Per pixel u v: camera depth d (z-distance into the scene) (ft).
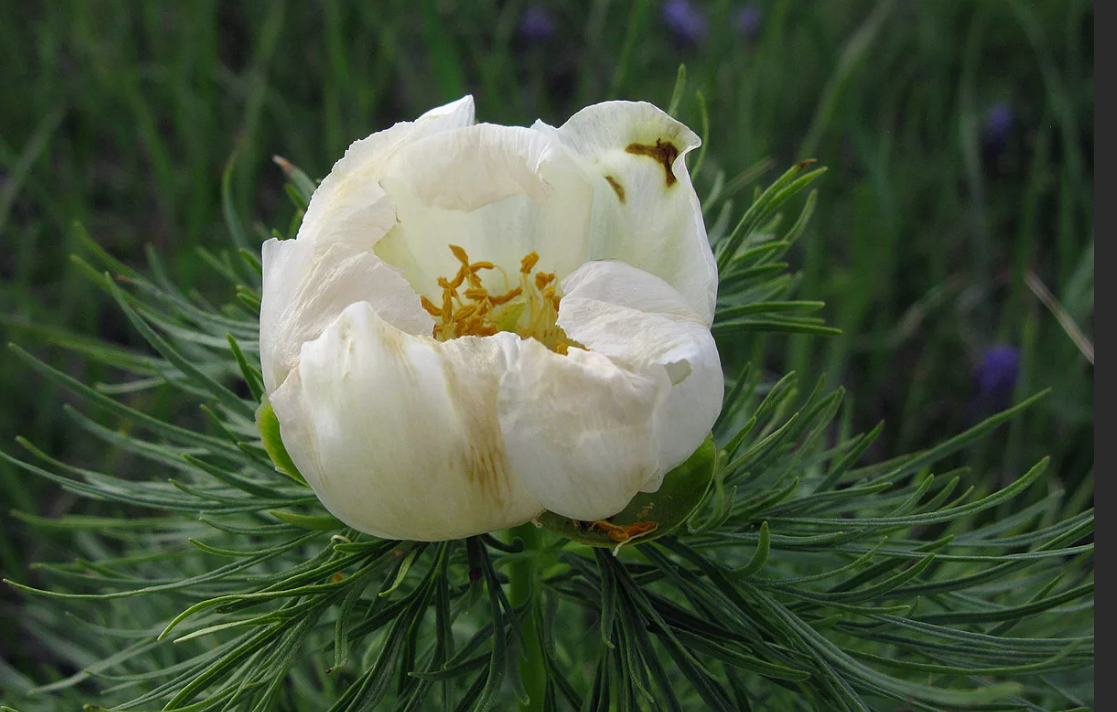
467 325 0.85
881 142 2.09
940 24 2.25
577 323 0.75
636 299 0.76
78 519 1.01
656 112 0.79
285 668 0.77
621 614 0.81
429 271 0.87
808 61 2.19
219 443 0.94
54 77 2.13
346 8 2.19
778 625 0.82
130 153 2.08
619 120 0.81
